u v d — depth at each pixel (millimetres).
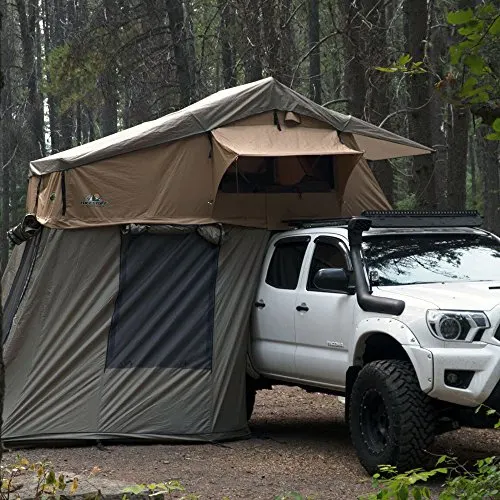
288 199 10328
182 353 9625
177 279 9734
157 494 5441
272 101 10055
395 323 7816
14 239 9719
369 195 11195
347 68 17359
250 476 7844
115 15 25531
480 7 4348
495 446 9125
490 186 31672
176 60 24656
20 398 9133
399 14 19656
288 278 9656
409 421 7496
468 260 8938
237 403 9805
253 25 18328
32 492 5699
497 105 4922
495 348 7414
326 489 7324
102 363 9375
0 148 38938
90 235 9492
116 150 9492
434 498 6949
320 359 8922
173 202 9719
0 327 4160
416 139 15094
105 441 9227
